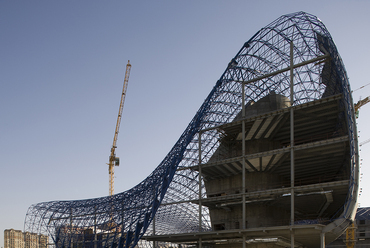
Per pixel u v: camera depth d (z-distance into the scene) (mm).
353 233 100500
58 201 83688
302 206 60281
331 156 50750
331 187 46219
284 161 53906
